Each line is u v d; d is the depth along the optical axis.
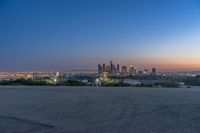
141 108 9.56
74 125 6.82
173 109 9.35
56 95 14.48
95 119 7.56
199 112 8.73
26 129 6.41
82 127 6.61
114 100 11.98
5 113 8.61
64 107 9.84
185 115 8.16
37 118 7.75
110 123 7.04
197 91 17.53
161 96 13.86
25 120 7.45
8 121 7.32
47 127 6.62
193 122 7.16
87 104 10.66
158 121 7.29
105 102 11.23
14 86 24.05
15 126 6.72
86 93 15.71
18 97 13.44
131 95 14.38
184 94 15.12
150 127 6.59
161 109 9.34
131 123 7.03
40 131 6.23
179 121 7.25
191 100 12.01
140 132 6.14
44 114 8.41
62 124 6.93
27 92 16.56
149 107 9.80
